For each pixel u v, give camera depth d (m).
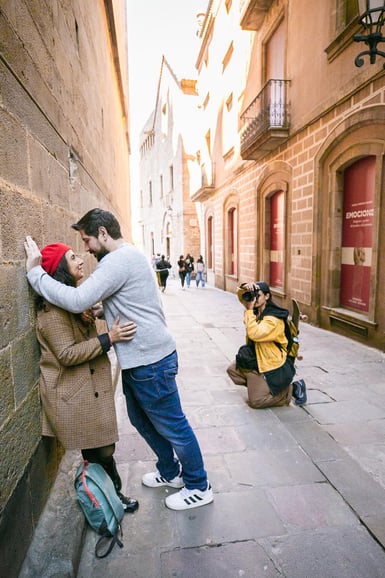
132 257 1.91
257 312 3.57
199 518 2.14
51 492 2.12
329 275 6.97
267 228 10.59
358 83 5.72
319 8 6.80
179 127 23.97
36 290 1.75
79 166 3.63
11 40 1.69
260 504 2.26
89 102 4.63
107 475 2.12
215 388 4.17
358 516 2.14
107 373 2.02
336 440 2.98
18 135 1.75
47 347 1.88
